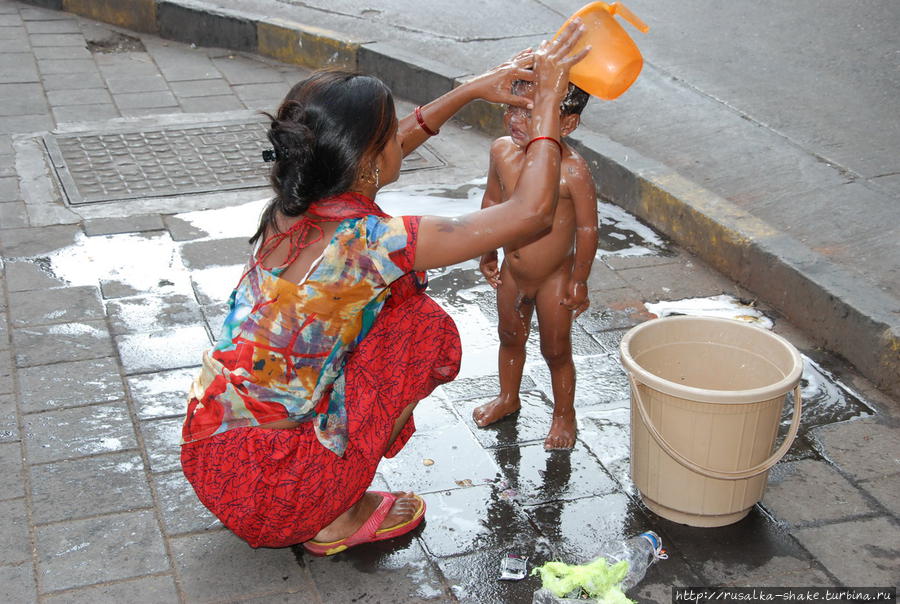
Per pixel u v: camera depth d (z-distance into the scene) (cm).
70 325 409
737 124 601
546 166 238
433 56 738
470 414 362
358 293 244
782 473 330
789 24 784
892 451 341
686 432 286
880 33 755
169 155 602
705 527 304
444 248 238
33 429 341
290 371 252
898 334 369
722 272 475
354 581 280
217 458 258
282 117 241
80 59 777
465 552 293
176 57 796
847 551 294
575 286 310
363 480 270
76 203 528
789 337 418
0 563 281
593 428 355
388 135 243
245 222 515
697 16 809
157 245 484
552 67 241
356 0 867
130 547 290
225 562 286
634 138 591
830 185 516
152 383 372
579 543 297
